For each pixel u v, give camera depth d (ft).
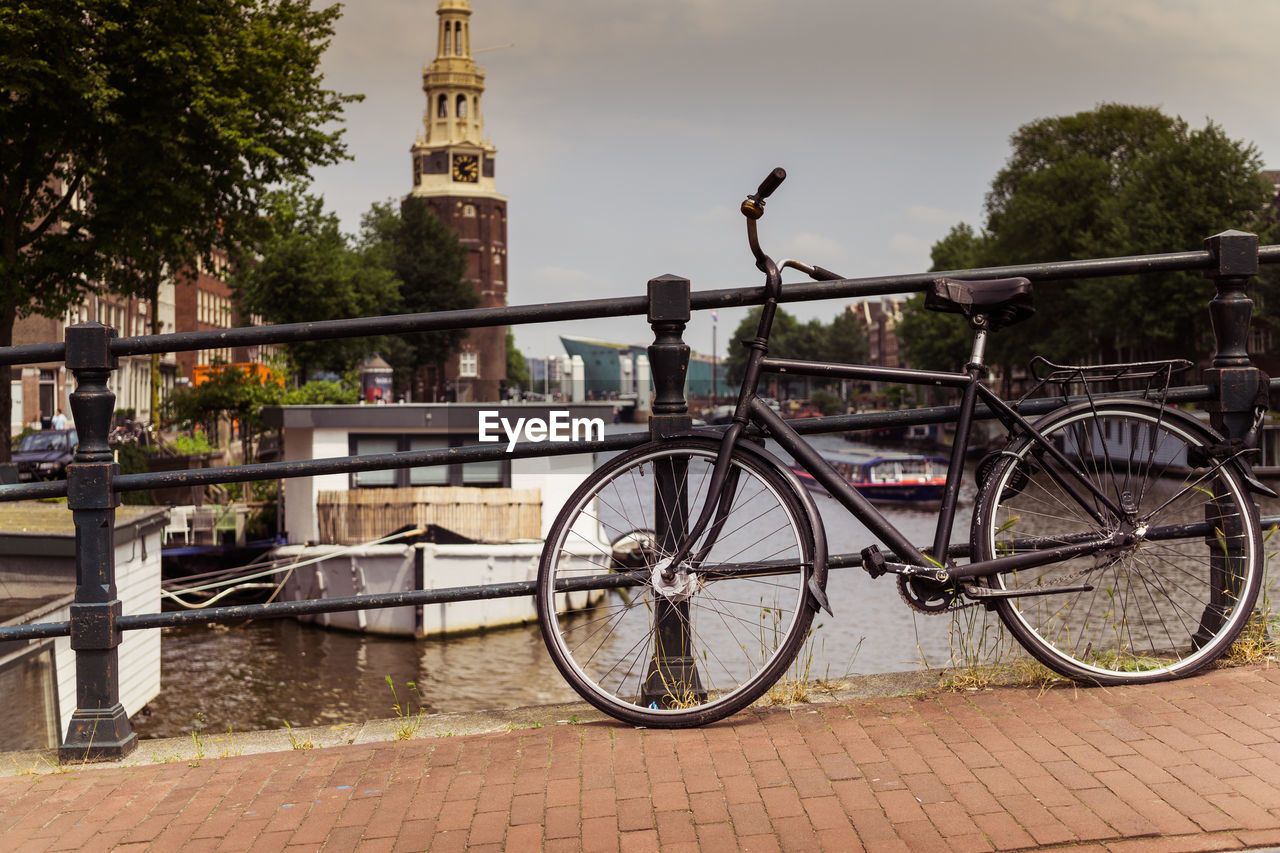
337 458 11.56
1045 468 11.32
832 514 97.35
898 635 67.92
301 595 80.74
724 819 8.87
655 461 11.31
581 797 9.49
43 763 11.80
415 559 77.41
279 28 78.48
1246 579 11.41
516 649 74.69
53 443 102.12
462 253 272.72
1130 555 11.43
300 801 10.00
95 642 11.77
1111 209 177.99
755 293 11.58
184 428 135.44
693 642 11.40
